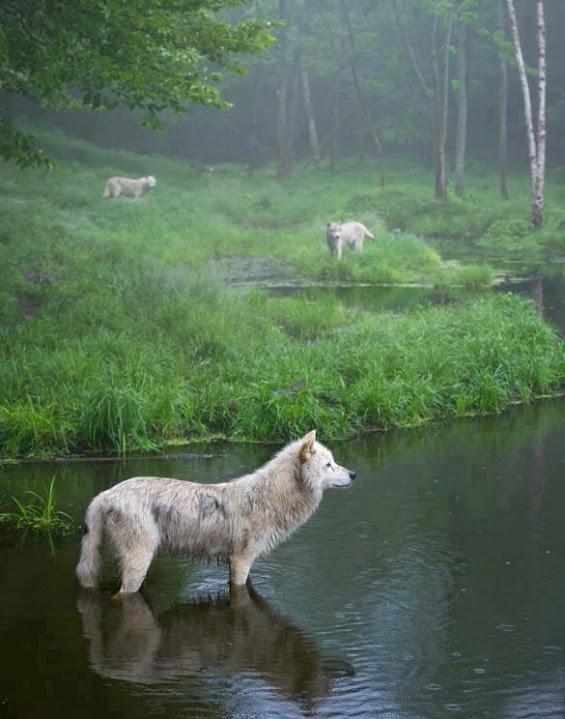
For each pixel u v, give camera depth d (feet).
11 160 119.44
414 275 82.74
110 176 130.41
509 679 19.01
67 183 115.44
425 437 38.24
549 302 67.82
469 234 117.70
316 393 40.24
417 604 22.48
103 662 19.54
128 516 22.30
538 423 40.42
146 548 22.44
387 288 74.95
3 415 35.86
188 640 20.61
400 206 124.47
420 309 58.65
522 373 45.52
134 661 19.56
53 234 78.54
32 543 26.25
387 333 49.93
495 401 42.47
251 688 18.60
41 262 66.13
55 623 21.34
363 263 84.48
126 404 36.17
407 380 42.29
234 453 35.68
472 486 31.48
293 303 58.44
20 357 41.93
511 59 132.98
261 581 23.82
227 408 39.04
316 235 98.78
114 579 24.04
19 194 102.99
